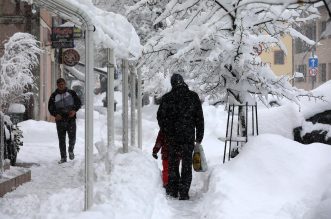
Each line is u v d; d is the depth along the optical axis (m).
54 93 13.06
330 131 11.88
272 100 14.20
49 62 24.84
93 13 8.77
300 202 6.92
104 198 7.39
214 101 11.23
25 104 21.08
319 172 7.77
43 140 17.88
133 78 12.57
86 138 7.00
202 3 8.94
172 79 9.18
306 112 12.34
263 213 6.71
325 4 4.59
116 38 9.46
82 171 10.52
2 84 16.81
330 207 4.40
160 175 10.05
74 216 6.60
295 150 8.24
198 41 10.09
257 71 10.38
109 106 9.98
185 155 9.02
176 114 9.04
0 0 21.12
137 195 7.70
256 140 8.66
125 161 9.80
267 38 10.23
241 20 9.65
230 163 8.57
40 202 7.70
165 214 7.75
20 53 17.20
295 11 10.31
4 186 8.54
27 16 21.12
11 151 11.64
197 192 9.52
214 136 17.52
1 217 6.96
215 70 10.67
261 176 7.88
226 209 6.92
